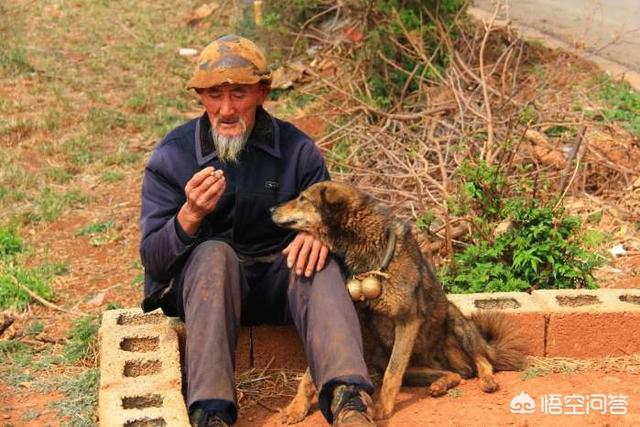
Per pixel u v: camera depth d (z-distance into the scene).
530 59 11.84
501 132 9.17
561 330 5.85
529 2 15.73
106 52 14.95
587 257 6.81
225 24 16.08
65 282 8.00
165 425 4.61
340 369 4.71
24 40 15.43
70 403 5.56
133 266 8.25
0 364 6.31
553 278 6.73
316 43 13.56
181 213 4.93
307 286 5.06
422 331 5.38
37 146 11.15
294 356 5.83
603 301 5.98
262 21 13.63
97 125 11.69
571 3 15.76
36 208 9.52
